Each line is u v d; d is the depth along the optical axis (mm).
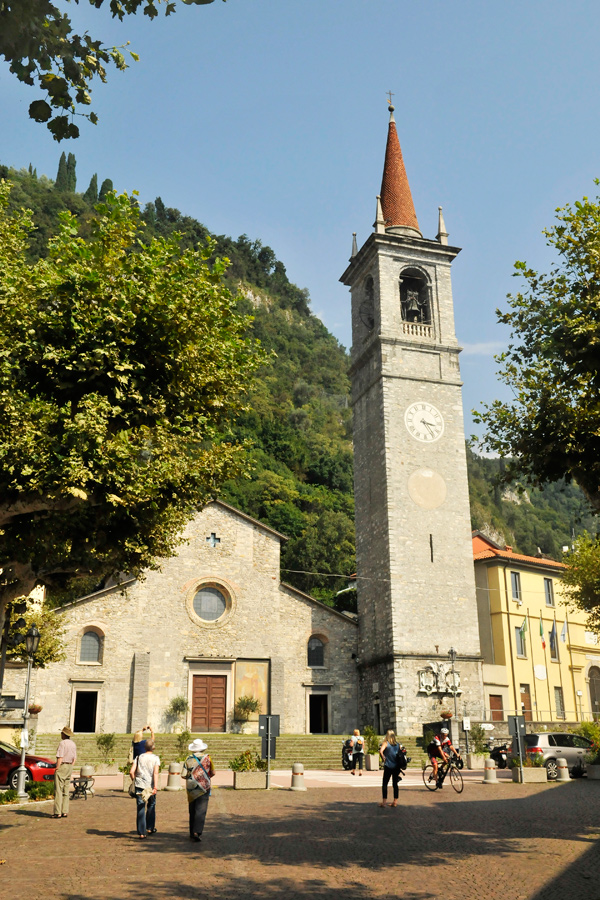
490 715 42188
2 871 11219
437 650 39281
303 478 97688
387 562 40438
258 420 100375
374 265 46125
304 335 157250
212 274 17656
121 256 16438
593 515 17406
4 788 22547
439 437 43094
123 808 19188
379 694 39938
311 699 44031
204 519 43031
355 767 32688
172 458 16828
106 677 39125
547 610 50312
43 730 37438
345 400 137750
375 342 44031
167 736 36469
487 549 51094
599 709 51812
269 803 20031
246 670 41562
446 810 18297
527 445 17406
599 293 16125
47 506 15555
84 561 17719
